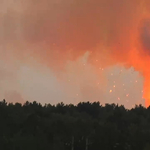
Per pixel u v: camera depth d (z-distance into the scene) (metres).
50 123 66.38
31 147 58.81
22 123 66.06
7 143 58.16
